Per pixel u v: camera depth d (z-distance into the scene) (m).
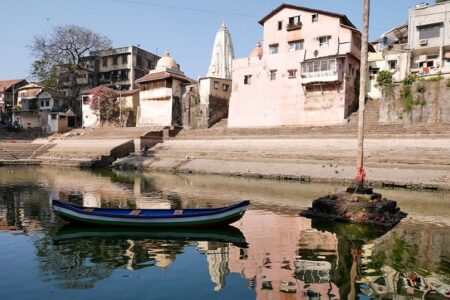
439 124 29.98
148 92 53.59
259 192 22.39
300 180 28.03
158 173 34.84
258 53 50.03
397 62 39.06
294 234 12.75
